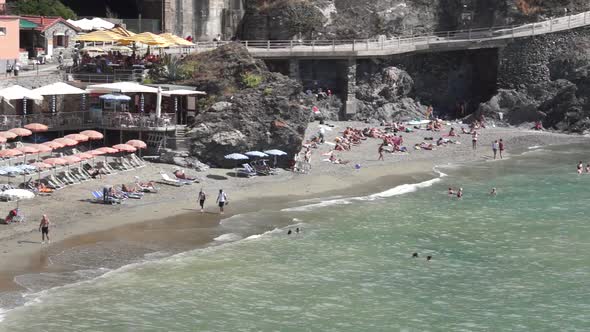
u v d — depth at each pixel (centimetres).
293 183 8344
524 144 10788
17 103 8731
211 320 5219
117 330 5016
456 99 12231
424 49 11712
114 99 8462
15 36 9438
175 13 11712
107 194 7200
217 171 8425
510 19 12569
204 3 11844
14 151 7331
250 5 11956
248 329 5128
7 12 10144
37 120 8438
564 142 11038
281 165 8781
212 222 6981
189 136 8512
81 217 6831
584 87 11738
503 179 8938
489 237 6944
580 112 11644
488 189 8500
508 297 5734
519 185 8675
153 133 8538
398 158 9681
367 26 12069
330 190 8212
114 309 5284
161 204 7338
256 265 6116
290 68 11031
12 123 8319
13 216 6556
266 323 5219
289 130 8631
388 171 9081
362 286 5831
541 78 12006
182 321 5184
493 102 11844
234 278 5862
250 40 11875
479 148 10462
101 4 12175
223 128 8531
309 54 11000
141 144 8075
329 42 11831
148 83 9131
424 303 5603
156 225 6806
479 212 7656
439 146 10375
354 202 7831
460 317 5406
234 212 7300
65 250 6125
